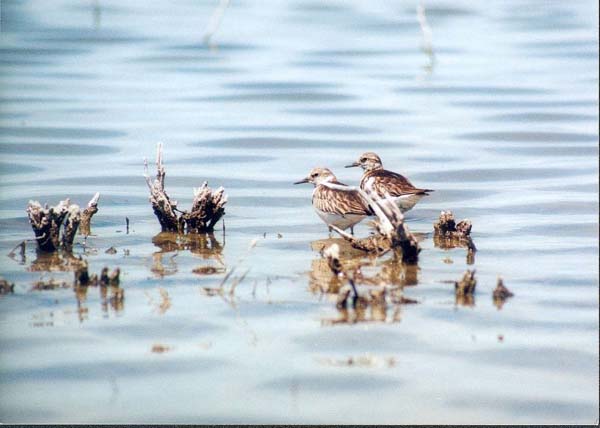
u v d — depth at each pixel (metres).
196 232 16.39
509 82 32.34
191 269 14.00
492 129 26.17
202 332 11.44
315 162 22.67
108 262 14.33
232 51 37.75
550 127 26.36
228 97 30.22
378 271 13.99
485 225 17.34
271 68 34.78
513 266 14.42
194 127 26.19
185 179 20.84
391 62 35.75
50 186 19.91
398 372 10.48
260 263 14.41
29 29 41.62
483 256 15.01
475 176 21.42
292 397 9.94
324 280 13.45
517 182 20.89
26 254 14.74
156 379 10.30
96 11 46.19
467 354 10.92
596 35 39.72
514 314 12.12
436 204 19.11
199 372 10.46
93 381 10.26
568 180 20.98
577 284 13.46
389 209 14.63
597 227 17.02
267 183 20.62
